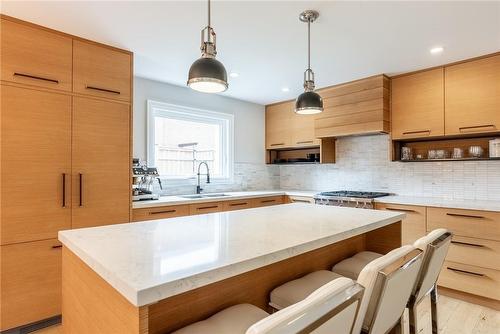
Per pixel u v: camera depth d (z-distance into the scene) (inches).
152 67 122.7
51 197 88.4
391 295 40.7
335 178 168.7
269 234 54.4
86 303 44.6
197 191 153.9
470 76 111.3
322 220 68.5
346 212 80.5
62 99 90.7
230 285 51.1
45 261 87.1
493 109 105.9
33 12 79.8
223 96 168.6
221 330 39.9
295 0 74.6
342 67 121.9
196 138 161.5
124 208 103.4
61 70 90.7
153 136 140.2
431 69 121.6
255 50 104.8
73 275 50.3
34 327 86.0
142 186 127.6
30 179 85.0
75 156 93.0
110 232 56.3
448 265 106.0
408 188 140.1
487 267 97.9
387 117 133.1
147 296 30.5
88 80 96.0
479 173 120.6
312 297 27.5
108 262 38.4
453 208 105.2
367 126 135.2
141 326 31.3
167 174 148.8
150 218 111.7
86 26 87.7
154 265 37.3
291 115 176.7
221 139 172.1
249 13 80.5
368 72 128.1
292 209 86.2
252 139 185.3
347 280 31.6
